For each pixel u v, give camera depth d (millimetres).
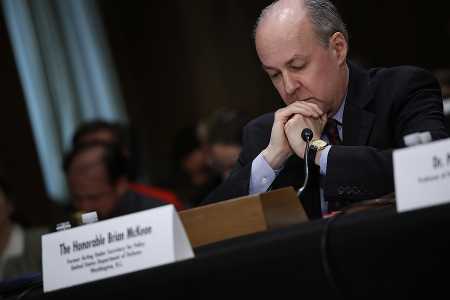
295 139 4785
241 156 5395
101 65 14438
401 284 3129
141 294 3459
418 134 3432
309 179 4965
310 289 3225
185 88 15953
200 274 3354
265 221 3664
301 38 4750
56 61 13523
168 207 3492
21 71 13000
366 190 4266
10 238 7664
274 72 4867
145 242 3504
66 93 13555
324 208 4953
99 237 3598
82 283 3592
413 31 18500
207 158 9102
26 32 13141
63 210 12406
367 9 18375
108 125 8867
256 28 4891
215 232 3744
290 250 3240
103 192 7629
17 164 11633
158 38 15797
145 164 15000
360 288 3166
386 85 5062
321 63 4789
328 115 5008
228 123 8367
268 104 16719
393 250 3127
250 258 3287
